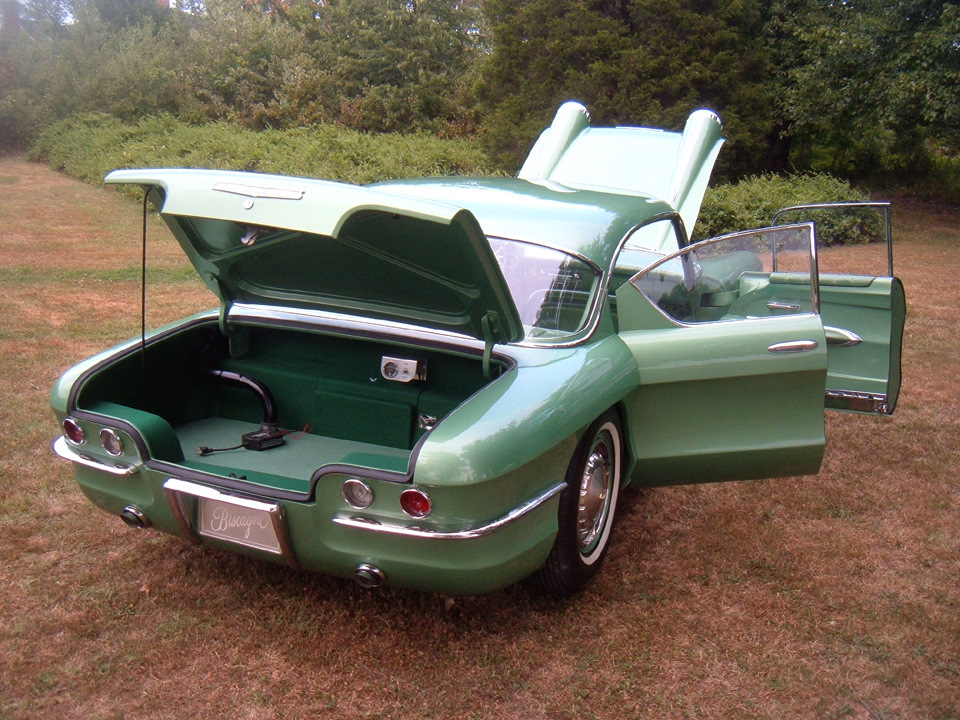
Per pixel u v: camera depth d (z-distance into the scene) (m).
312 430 3.51
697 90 15.88
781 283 3.53
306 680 2.62
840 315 3.96
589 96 15.78
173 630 2.84
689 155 5.95
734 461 3.39
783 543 3.61
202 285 8.68
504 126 16.39
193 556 3.33
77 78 23.56
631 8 15.81
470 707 2.52
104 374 3.10
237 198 2.61
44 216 13.54
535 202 3.66
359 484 2.47
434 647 2.80
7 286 8.34
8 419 4.69
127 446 2.85
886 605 3.14
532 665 2.72
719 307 3.68
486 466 2.42
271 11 29.97
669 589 3.22
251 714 2.46
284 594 3.07
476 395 2.69
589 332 3.17
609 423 3.14
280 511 2.58
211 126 20.08
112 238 11.80
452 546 2.47
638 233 4.26
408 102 23.00
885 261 3.97
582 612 3.04
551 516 2.81
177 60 24.20
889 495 4.12
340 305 3.31
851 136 18.84
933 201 18.25
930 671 2.76
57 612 2.93
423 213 2.42
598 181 6.07
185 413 3.58
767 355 3.26
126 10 35.06
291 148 16.64
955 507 4.00
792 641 2.90
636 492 4.10
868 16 15.69
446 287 2.90
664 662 2.76
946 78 14.55
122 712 2.45
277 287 3.37
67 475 4.02
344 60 23.94
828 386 4.04
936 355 6.66
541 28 16.44
